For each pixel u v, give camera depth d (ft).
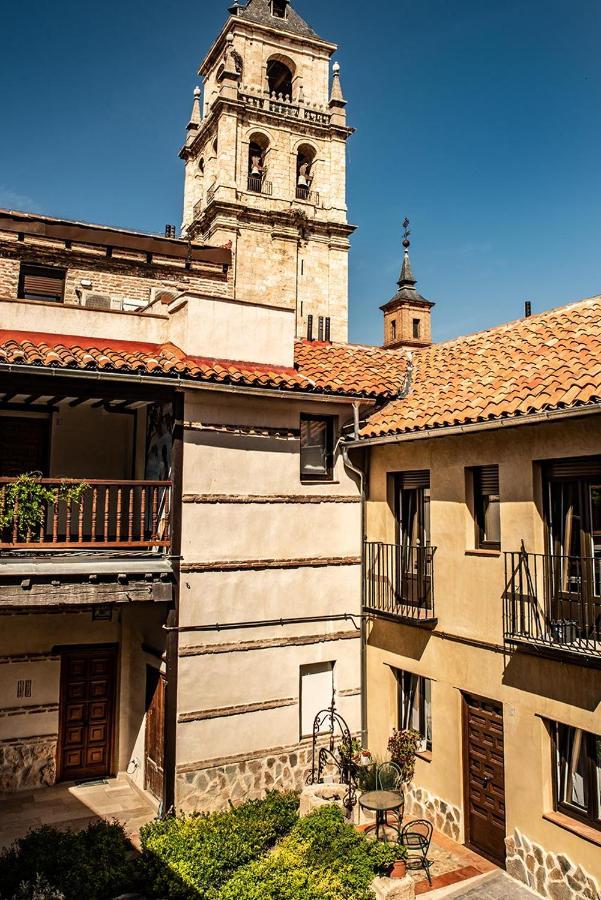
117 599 34.40
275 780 37.73
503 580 33.37
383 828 34.88
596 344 35.91
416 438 36.73
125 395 35.37
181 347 39.40
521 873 31.22
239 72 109.19
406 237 109.60
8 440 42.27
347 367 45.85
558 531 32.04
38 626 41.68
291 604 39.17
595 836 28.35
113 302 63.36
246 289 105.09
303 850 31.30
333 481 41.70
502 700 32.83
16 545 32.60
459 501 36.40
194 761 35.40
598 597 30.07
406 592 40.55
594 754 29.37
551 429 31.53
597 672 28.60
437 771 36.45
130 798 39.60
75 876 28.78
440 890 30.60
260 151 111.65
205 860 29.89
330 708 40.09
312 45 114.62
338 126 113.50
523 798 31.42
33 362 32.37
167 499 38.09
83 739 42.60
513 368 38.50
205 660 36.17
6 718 40.73
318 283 110.83
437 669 36.81
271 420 39.42
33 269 61.46
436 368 45.73
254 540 38.19
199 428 36.94
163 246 66.13
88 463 43.93
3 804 38.81
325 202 113.19
